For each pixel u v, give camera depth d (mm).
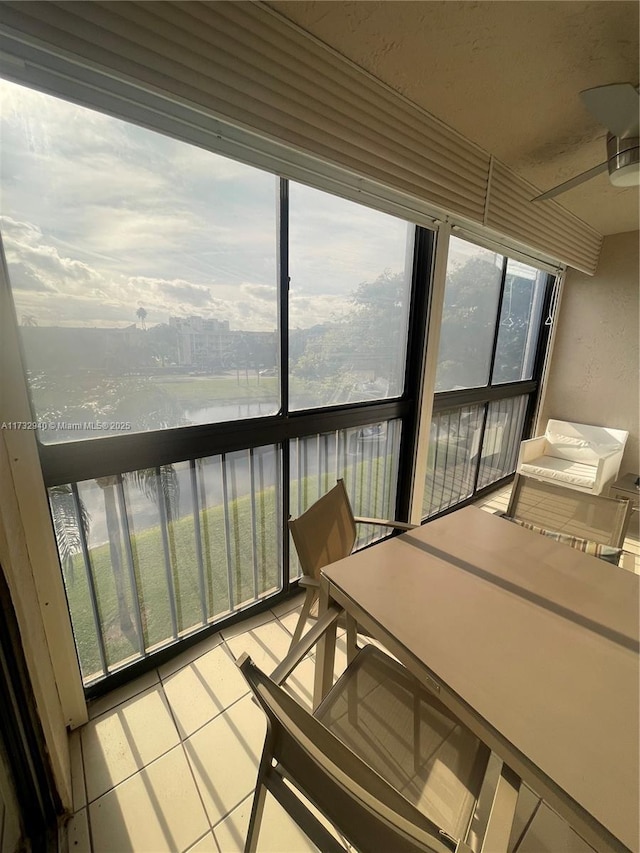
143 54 895
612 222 2744
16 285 992
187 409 1385
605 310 3160
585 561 1193
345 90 1212
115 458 1236
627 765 627
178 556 1498
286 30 1049
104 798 1102
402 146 1423
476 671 795
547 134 1604
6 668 849
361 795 521
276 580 1880
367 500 2227
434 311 2072
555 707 723
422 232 1984
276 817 1071
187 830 1036
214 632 1685
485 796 750
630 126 1282
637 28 1041
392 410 2143
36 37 800
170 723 1313
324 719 958
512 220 2062
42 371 1071
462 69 1220
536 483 1653
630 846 529
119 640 1415
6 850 875
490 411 3100
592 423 3344
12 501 933
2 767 888
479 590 1049
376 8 994
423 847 493
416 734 927
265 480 1710
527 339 3273
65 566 1233
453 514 1521
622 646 866
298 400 1730
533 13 1001
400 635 885
